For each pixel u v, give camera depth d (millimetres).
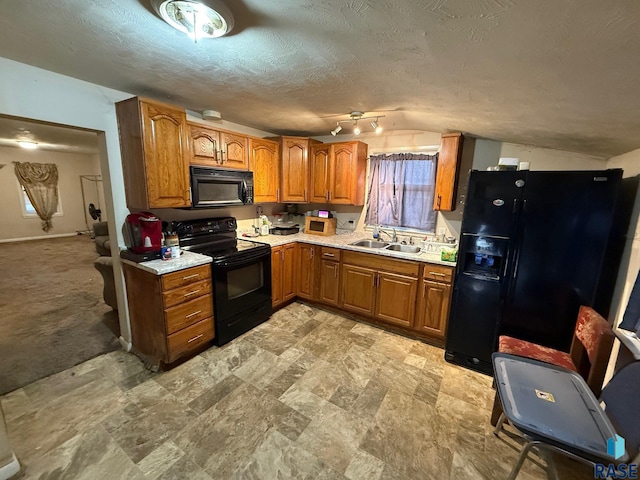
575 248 1986
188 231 2746
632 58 967
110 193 2279
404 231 3451
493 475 1514
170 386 2121
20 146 6008
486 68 1275
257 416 1859
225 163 2812
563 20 868
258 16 1101
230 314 2701
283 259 3357
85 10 1113
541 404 1253
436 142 3152
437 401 2043
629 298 1725
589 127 1740
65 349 2561
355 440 1703
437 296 2686
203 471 1488
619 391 1293
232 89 2035
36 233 7355
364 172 3605
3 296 3736
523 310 2199
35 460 1522
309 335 2904
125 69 1723
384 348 2707
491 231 2229
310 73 1655
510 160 2250
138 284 2287
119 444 1630
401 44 1199
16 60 1639
